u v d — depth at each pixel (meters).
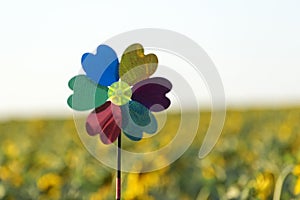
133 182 6.43
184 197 8.73
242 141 17.75
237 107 39.62
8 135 28.81
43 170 9.98
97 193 7.61
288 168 5.55
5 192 7.95
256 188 5.66
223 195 6.46
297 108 40.16
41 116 38.16
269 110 38.59
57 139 23.00
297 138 17.33
